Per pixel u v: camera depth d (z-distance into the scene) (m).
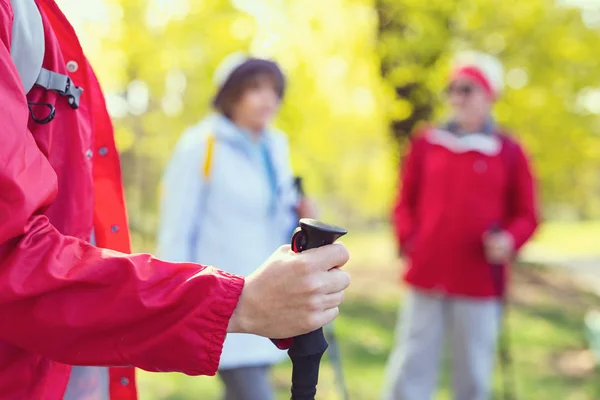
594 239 23.03
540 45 9.52
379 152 17.27
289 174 3.12
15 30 1.10
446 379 5.16
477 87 3.77
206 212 2.82
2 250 0.96
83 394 1.35
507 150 3.76
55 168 1.20
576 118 10.40
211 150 2.81
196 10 9.00
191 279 1.01
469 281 3.66
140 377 4.91
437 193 3.75
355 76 9.51
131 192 14.87
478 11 8.65
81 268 0.98
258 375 2.74
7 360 1.05
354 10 8.63
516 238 3.68
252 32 8.85
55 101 1.19
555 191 15.63
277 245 3.05
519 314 8.19
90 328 0.98
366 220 35.50
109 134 1.43
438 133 3.87
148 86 9.88
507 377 5.13
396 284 10.11
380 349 6.05
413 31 8.38
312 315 1.01
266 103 2.93
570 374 5.41
